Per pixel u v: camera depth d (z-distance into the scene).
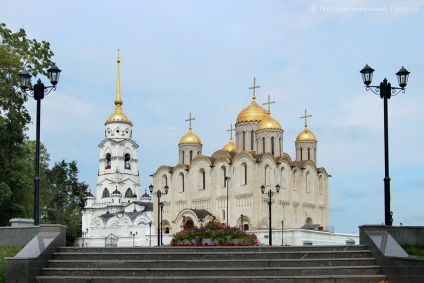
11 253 27.95
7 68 51.53
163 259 25.62
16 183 52.50
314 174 120.44
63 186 110.62
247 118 120.31
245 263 24.89
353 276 23.38
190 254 25.73
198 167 116.00
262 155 109.06
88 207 159.12
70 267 24.98
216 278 23.42
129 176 160.38
